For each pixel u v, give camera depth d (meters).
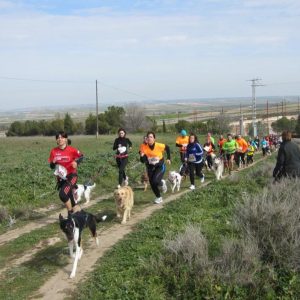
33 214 11.90
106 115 74.31
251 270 6.52
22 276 7.18
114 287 6.39
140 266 6.86
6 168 19.78
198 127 75.44
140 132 71.81
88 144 42.19
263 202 8.26
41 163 22.02
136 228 9.50
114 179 17.38
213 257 7.02
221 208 10.62
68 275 7.11
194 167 14.95
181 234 7.64
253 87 77.88
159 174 12.06
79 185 12.98
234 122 102.81
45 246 8.80
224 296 6.10
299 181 10.08
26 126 74.75
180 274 6.54
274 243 7.02
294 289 6.28
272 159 29.73
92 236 8.84
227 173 20.69
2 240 9.57
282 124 91.06
